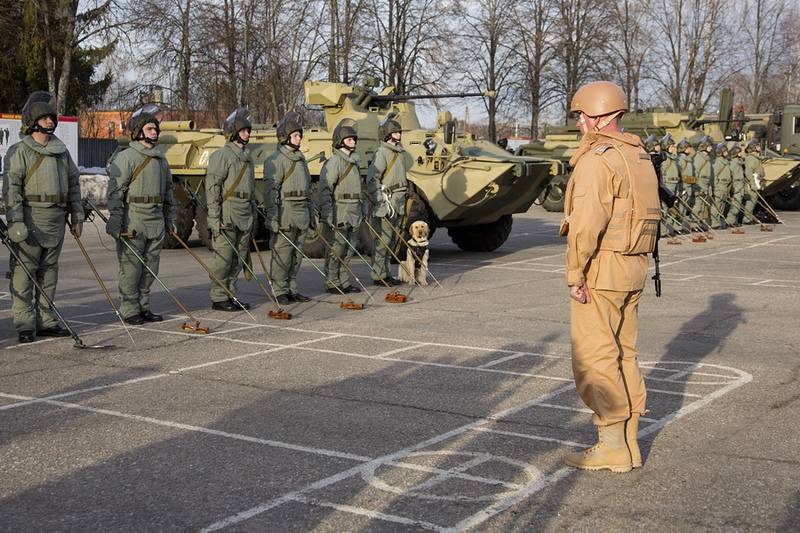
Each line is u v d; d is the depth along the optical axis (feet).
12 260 31.40
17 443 20.34
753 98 171.22
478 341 31.76
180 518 16.16
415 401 23.81
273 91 105.81
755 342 31.65
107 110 154.20
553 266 55.36
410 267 46.34
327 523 15.90
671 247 67.46
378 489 17.48
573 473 18.37
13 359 28.96
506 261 58.29
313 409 23.03
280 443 20.29
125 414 22.61
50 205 31.45
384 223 46.16
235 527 15.75
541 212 107.76
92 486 17.71
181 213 65.16
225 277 38.75
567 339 32.14
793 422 21.89
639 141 18.70
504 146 72.23
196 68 110.11
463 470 18.53
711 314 37.52
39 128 31.22
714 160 83.51
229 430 21.25
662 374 26.91
